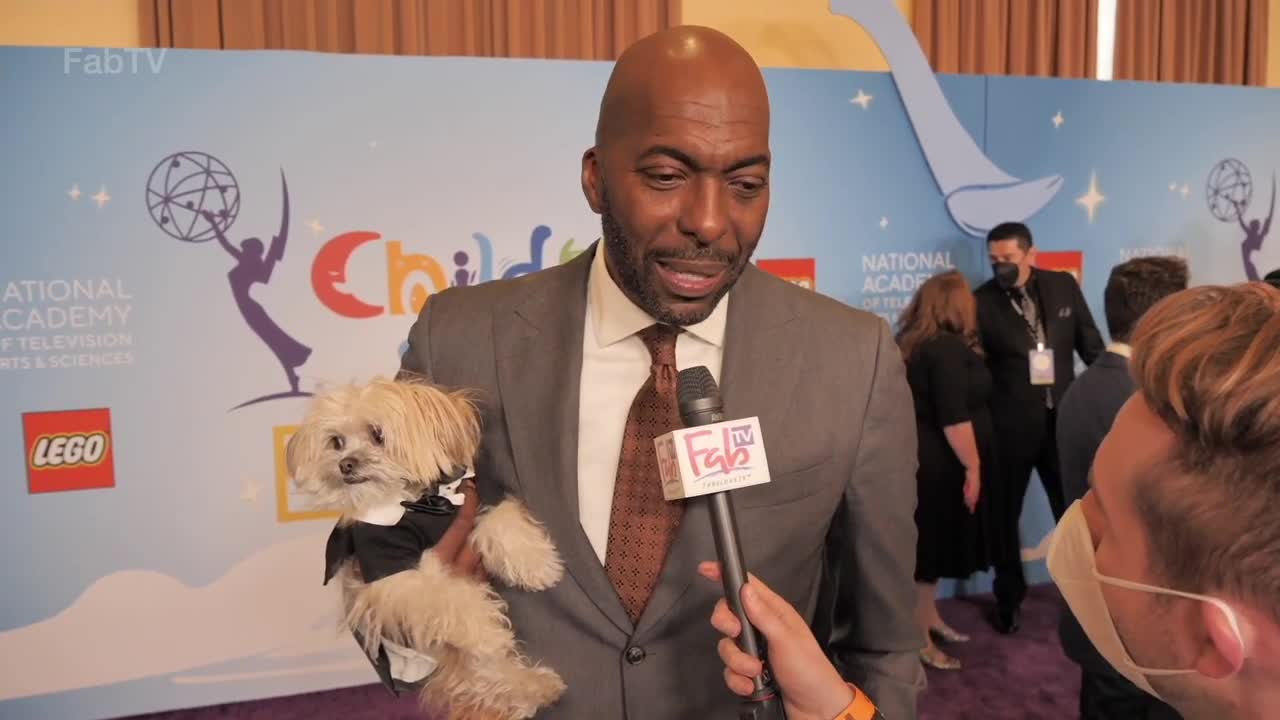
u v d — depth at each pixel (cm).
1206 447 63
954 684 326
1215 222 442
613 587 109
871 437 115
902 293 393
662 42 98
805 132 372
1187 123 431
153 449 307
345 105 317
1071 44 475
